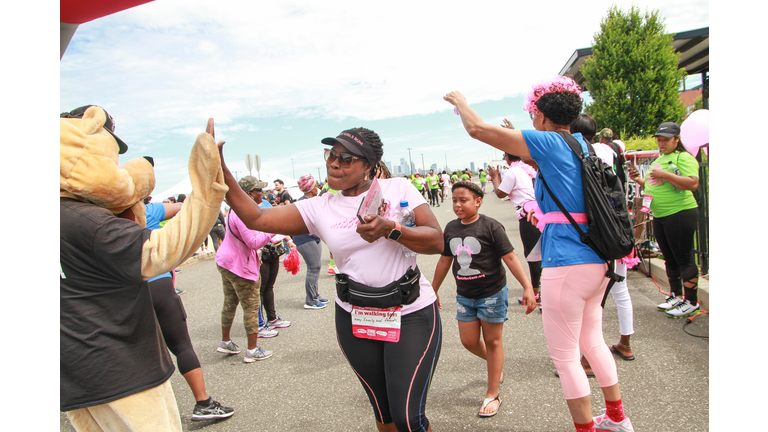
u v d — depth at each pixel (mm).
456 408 2926
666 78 15375
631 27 16078
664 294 4973
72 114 1750
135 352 1508
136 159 1622
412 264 1988
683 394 2820
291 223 2061
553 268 2154
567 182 2086
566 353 2199
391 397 1867
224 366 4121
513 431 2613
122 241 1361
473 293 2877
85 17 1465
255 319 4141
